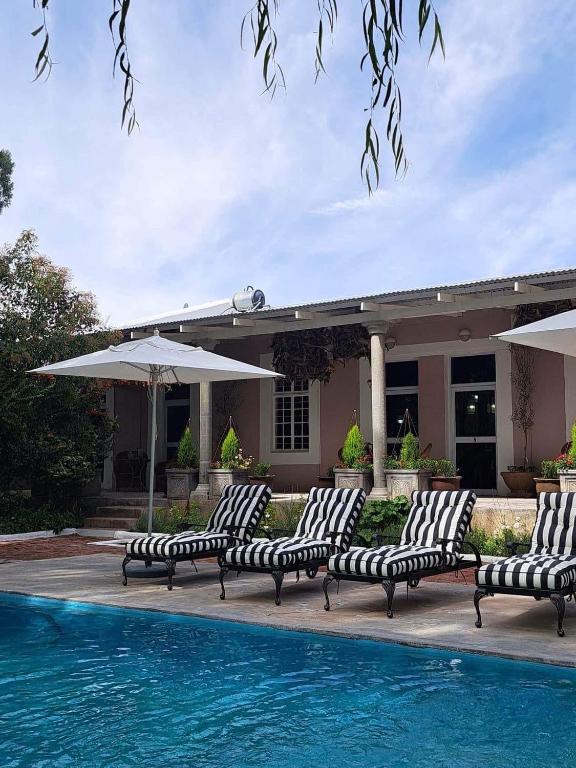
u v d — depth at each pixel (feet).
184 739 14.62
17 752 14.03
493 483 49.80
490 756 13.61
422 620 23.84
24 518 48.78
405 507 39.37
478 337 49.75
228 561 27.63
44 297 50.52
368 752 13.88
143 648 21.40
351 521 29.94
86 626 24.27
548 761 13.37
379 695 17.03
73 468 49.11
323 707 16.28
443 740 14.39
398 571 24.43
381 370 45.21
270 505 43.27
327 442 55.31
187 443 50.93
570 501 25.82
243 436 58.90
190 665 19.61
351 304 44.19
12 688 17.78
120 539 46.44
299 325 48.11
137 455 62.75
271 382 57.98
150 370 36.68
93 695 17.25
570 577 21.91
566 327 25.25
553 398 47.21
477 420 50.62
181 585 30.99
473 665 19.38
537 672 18.71
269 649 21.20
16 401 47.67
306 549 27.68
